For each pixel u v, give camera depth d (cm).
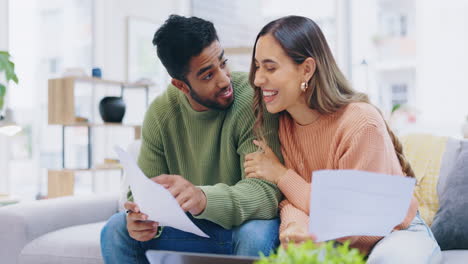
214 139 166
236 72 176
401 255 119
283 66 144
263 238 138
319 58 147
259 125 157
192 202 134
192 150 171
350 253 80
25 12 458
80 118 404
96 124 403
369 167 137
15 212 200
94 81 409
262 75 147
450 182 180
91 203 230
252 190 146
